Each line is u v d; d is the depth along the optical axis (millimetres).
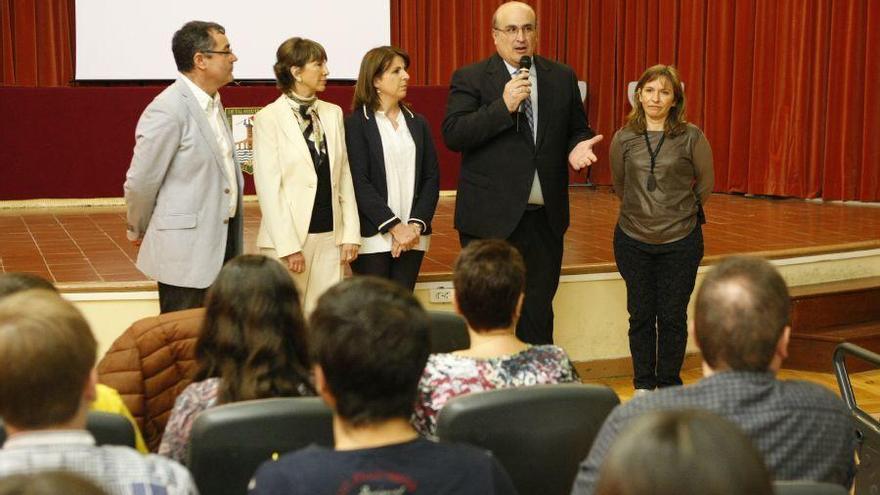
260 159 3926
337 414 1508
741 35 8570
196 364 2297
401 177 4164
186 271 3625
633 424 983
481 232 4164
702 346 1750
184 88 3635
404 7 9812
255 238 6426
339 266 4074
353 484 1398
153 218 3656
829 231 6316
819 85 8016
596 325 5008
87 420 1773
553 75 4223
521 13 4047
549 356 2246
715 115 8922
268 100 8156
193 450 1842
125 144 8070
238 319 2074
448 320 2895
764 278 1731
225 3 9016
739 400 1683
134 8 8828
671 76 4117
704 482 904
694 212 4203
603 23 9797
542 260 4281
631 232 4246
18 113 7848
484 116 3996
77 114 7957
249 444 1854
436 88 8742
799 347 5148
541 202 4191
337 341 1473
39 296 1412
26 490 837
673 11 9219
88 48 8789
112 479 1377
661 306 4270
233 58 3691
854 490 3053
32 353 1332
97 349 1462
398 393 1491
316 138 3971
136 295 4562
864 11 7762
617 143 4250
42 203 8039
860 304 5359
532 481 1996
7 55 8898
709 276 1774
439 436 1935
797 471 1682
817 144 8086
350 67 9430
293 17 9211
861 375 5055
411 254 4188
